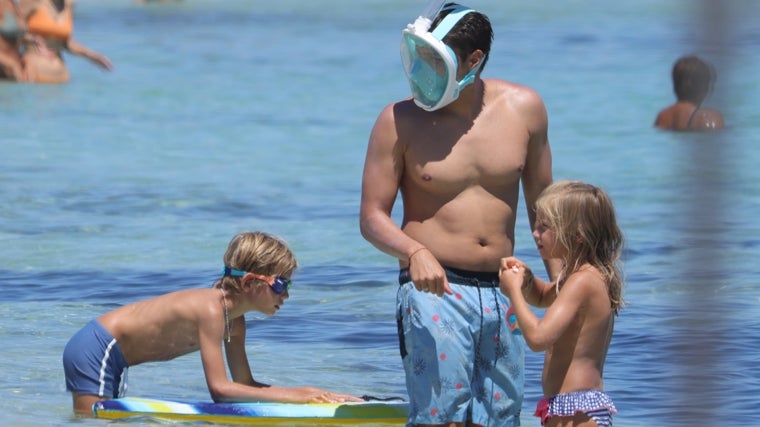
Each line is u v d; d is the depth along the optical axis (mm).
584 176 47000
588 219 15914
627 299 28078
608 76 84500
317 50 105938
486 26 16734
